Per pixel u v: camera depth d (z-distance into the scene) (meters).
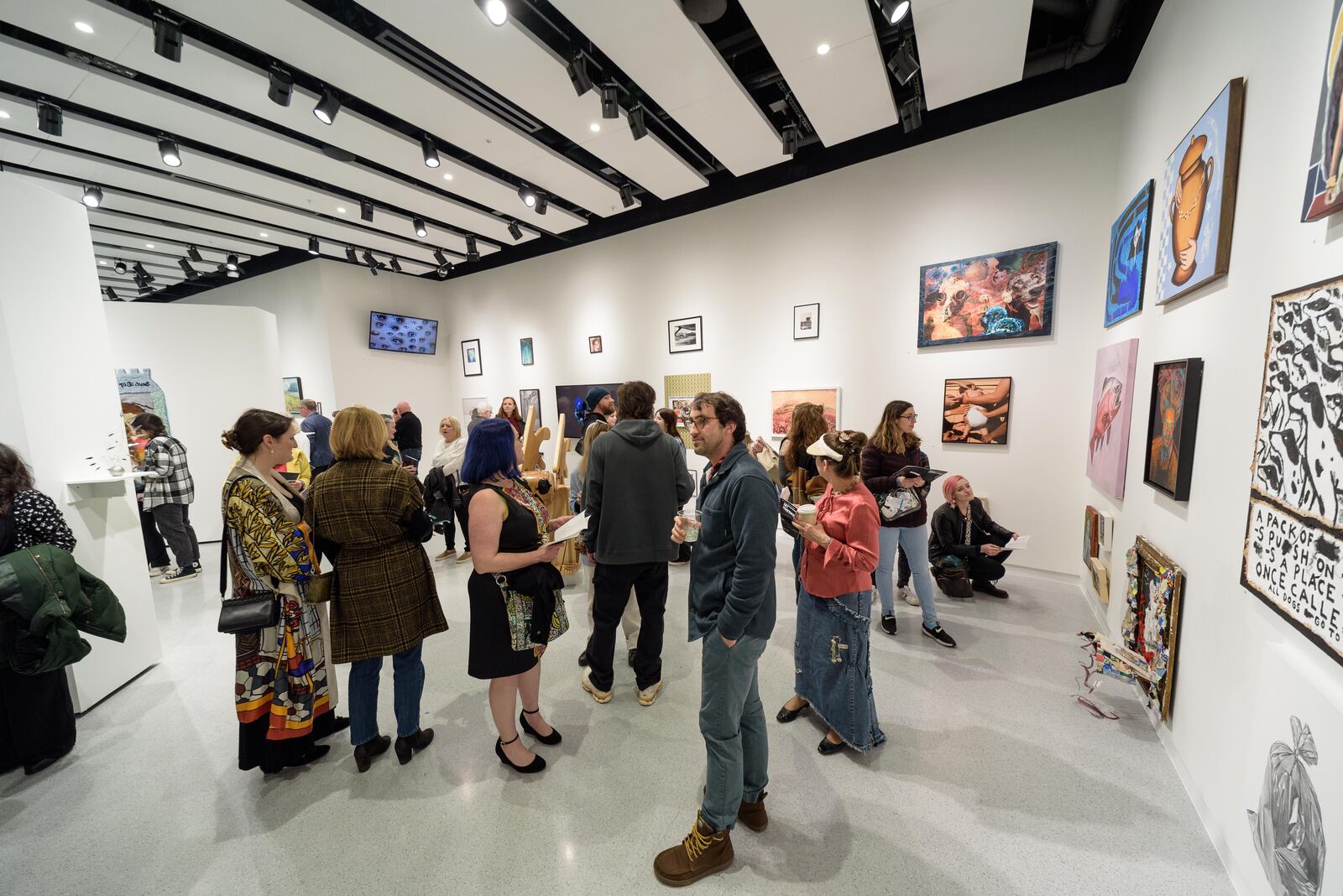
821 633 1.85
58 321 2.26
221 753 1.97
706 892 1.34
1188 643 1.68
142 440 4.46
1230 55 1.56
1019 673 2.36
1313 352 1.02
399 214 5.36
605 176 4.69
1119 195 2.99
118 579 2.46
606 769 1.82
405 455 5.46
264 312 5.75
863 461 2.82
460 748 1.97
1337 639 0.92
